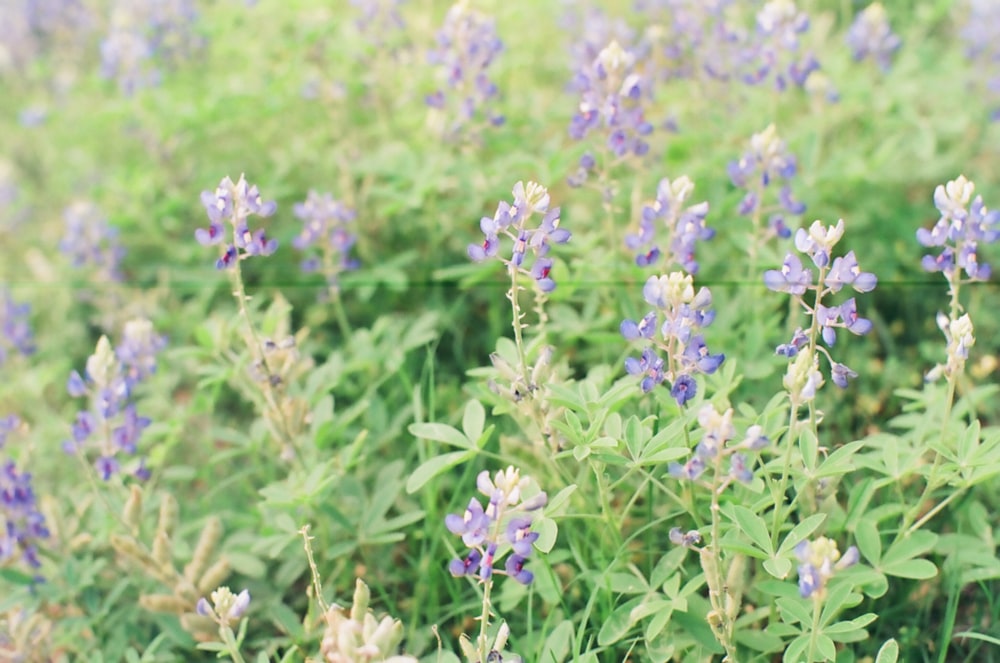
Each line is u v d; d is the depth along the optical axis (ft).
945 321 3.08
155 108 5.66
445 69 4.29
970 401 3.51
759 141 3.71
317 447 3.58
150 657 3.27
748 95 4.85
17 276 5.49
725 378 3.35
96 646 3.50
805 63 4.31
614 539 3.19
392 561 3.60
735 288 4.21
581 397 3.13
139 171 5.58
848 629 2.93
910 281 4.31
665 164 4.80
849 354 4.02
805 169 4.44
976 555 3.22
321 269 4.24
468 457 3.16
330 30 5.19
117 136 6.17
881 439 3.30
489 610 2.84
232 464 4.06
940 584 3.35
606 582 3.13
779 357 3.70
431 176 4.50
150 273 5.13
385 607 3.52
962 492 3.27
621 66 3.65
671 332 2.94
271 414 3.47
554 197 4.88
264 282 4.75
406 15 5.85
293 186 5.16
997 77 4.87
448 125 4.57
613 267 3.92
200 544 3.39
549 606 3.40
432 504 3.52
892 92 4.83
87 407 4.51
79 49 6.89
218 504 3.86
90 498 3.62
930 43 5.56
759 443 2.71
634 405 3.52
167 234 5.40
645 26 5.89
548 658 3.04
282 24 5.82
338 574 3.51
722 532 3.12
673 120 4.51
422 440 3.56
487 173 4.51
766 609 3.10
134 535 3.37
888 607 3.31
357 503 3.55
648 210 3.46
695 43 4.77
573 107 4.81
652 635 2.96
